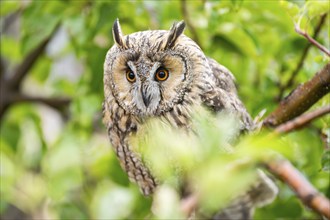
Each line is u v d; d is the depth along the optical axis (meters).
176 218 1.65
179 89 2.17
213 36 2.31
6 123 2.65
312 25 2.21
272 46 2.32
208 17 2.27
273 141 1.80
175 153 1.81
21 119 2.67
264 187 2.26
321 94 2.04
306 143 2.26
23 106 2.67
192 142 2.17
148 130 2.18
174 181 1.81
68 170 2.41
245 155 1.79
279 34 2.32
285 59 2.31
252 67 2.36
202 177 1.71
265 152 1.81
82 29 2.33
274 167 1.86
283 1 2.02
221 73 2.23
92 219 2.33
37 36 2.33
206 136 1.77
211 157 1.74
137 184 2.27
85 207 2.45
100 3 2.32
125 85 2.18
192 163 1.81
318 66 2.23
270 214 2.34
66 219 2.40
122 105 2.19
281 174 1.85
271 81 2.30
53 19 2.33
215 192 1.68
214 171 1.71
